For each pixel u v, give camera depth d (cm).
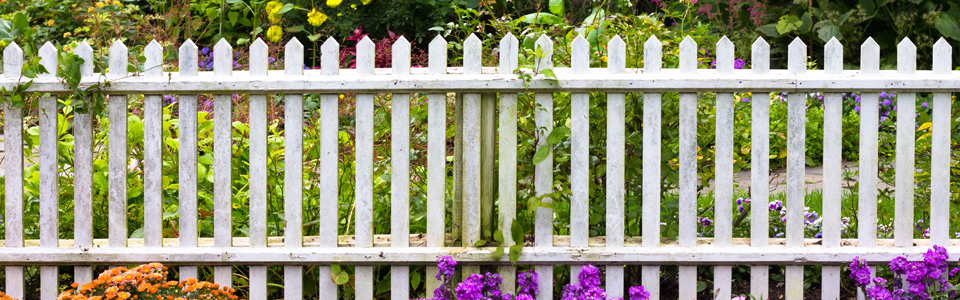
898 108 262
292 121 263
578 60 257
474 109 263
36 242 278
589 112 280
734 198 399
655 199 267
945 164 265
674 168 306
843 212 375
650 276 274
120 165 265
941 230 269
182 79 256
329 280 275
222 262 269
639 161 282
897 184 267
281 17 609
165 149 319
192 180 266
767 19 731
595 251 267
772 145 340
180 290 234
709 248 269
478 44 258
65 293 220
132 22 565
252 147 264
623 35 313
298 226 268
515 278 291
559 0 362
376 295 290
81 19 632
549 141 259
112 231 269
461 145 269
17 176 267
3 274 305
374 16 714
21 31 286
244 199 318
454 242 273
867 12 696
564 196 268
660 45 258
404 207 269
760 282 273
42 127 265
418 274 278
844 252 266
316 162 327
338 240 279
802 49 258
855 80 255
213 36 656
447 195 303
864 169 266
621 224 268
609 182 266
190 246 269
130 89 257
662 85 255
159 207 268
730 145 263
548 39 258
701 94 289
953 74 256
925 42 695
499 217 269
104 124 313
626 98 281
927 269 244
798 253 266
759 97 261
